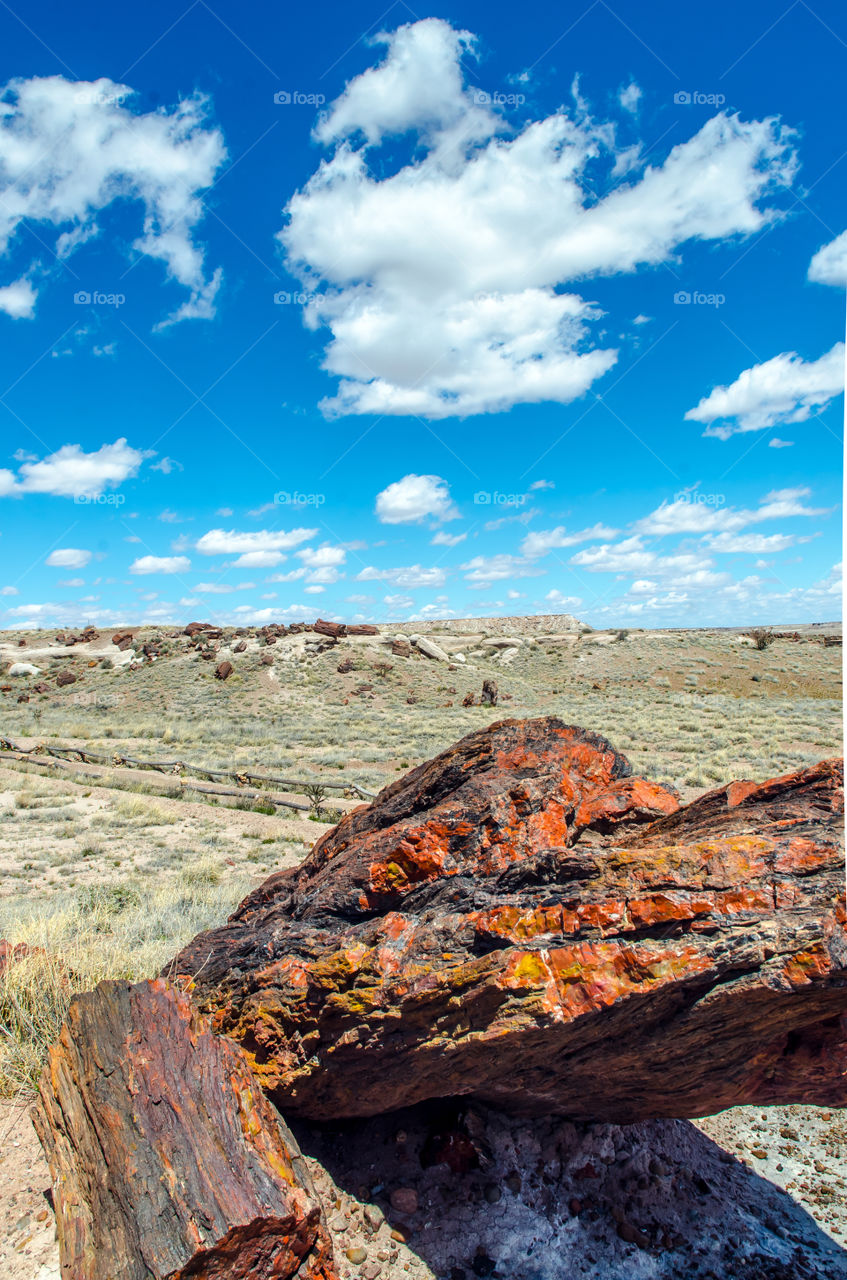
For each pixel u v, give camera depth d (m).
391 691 56.53
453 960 3.96
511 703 53.31
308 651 64.31
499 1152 4.49
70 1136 3.84
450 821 4.68
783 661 65.00
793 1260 4.27
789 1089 3.85
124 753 31.86
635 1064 3.76
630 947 3.49
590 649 73.88
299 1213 3.42
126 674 60.97
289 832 17.52
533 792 4.71
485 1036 3.59
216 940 5.72
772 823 3.98
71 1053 4.15
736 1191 4.82
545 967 3.58
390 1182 4.41
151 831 17.25
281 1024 4.42
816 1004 3.29
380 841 4.95
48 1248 3.48
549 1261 4.05
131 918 9.66
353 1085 4.28
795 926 3.27
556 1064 3.87
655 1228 4.36
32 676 63.25
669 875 3.63
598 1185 4.53
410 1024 3.92
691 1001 3.42
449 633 95.62
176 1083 3.80
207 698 53.09
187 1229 3.12
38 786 23.17
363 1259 3.92
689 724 37.28
